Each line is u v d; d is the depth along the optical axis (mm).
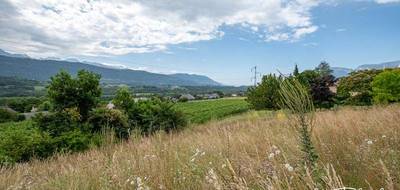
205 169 3996
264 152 4598
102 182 4250
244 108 64875
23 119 78062
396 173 2955
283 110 3246
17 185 5445
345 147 4469
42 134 19047
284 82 3205
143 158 5227
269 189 2617
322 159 3787
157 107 26484
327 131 5820
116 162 5066
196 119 52219
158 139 6801
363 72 41094
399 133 4992
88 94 24438
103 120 22922
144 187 3627
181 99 123062
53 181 5055
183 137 9078
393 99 30578
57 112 23391
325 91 35250
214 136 7523
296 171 2945
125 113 25766
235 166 3721
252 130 7926
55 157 10133
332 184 2420
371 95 36938
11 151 16406
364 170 3395
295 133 3773
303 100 3127
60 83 24203
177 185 3779
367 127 6082
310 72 37000
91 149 9273
